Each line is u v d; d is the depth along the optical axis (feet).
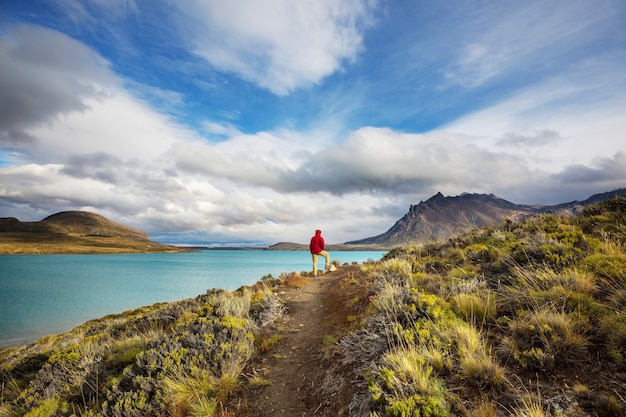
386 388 12.48
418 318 17.40
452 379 12.70
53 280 201.46
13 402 21.49
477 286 20.38
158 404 16.44
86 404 18.74
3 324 92.94
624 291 14.39
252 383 17.78
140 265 342.85
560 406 9.90
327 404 14.55
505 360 13.00
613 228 26.18
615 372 10.82
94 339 35.55
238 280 177.99
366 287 30.83
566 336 12.47
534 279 18.65
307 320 29.14
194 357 19.43
